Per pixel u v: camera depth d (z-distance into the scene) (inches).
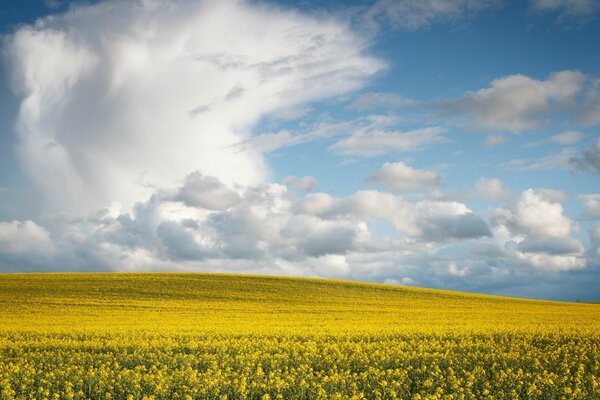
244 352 773.3
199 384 530.3
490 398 515.2
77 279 2298.2
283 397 533.3
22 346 823.1
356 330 1050.1
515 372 655.1
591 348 818.2
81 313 1501.0
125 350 745.0
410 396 547.2
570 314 1600.6
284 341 882.1
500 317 1450.5
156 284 2183.8
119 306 1678.2
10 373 579.2
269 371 637.3
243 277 2455.7
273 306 1745.8
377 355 718.5
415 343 856.3
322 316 1461.6
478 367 632.4
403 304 1903.3
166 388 524.4
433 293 2314.2
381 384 547.5
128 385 543.8
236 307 1697.8
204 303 1781.5
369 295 2128.4
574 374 659.4
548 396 532.7
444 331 1019.3
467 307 1872.5
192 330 1037.2
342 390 541.3
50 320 1293.1
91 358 708.7
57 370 594.9
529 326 1138.7
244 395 512.4
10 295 1893.5
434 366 667.4
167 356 710.5
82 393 513.0
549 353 754.2
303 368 645.3
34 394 538.9
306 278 2511.1
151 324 1189.1
